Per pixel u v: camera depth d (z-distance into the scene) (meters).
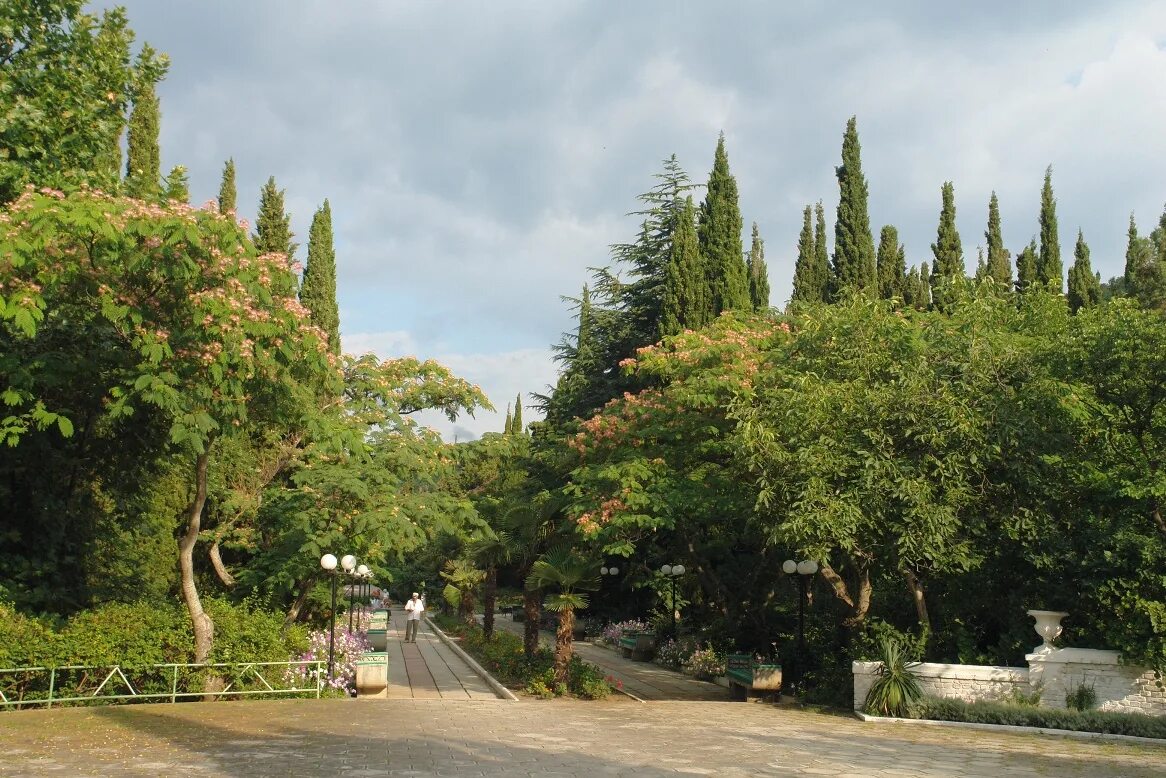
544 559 19.62
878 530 14.42
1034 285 18.62
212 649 15.05
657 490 18.25
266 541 21.20
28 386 13.43
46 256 11.99
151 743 9.84
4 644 13.20
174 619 15.09
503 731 11.58
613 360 32.03
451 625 37.91
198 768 8.34
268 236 29.88
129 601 17.66
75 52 16.70
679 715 14.23
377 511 17.03
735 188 30.95
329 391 17.89
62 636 13.79
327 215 31.03
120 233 11.60
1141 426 14.07
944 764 9.46
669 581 29.11
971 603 15.57
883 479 14.06
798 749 10.43
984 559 14.90
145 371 12.79
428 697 17.67
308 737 10.55
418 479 18.81
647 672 24.09
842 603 18.72
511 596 47.44
